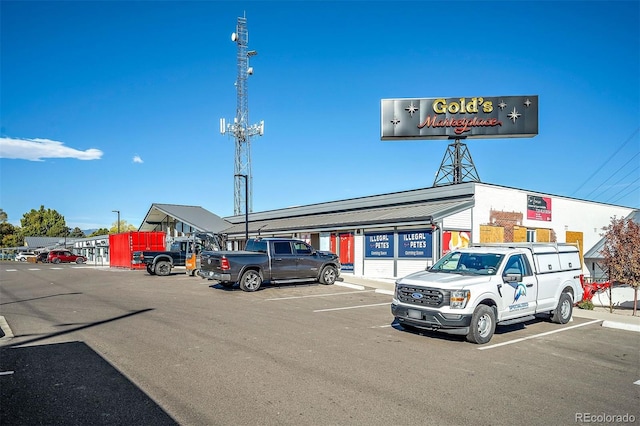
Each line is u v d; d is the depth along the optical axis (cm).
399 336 925
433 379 639
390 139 2789
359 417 499
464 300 852
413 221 1917
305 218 3066
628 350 830
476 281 890
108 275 2695
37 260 5925
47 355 753
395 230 2064
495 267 955
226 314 1168
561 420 500
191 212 3928
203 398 554
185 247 2731
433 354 782
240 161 4072
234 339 874
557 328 1043
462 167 2770
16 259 7994
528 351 815
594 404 550
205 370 668
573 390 600
